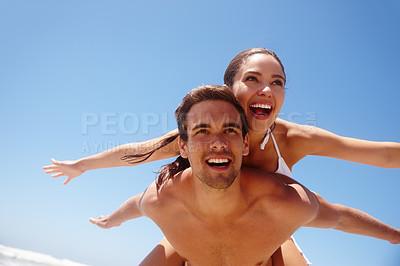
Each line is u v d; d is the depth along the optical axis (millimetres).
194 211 1092
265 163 1286
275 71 1209
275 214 1093
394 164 1350
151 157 1417
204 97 1025
